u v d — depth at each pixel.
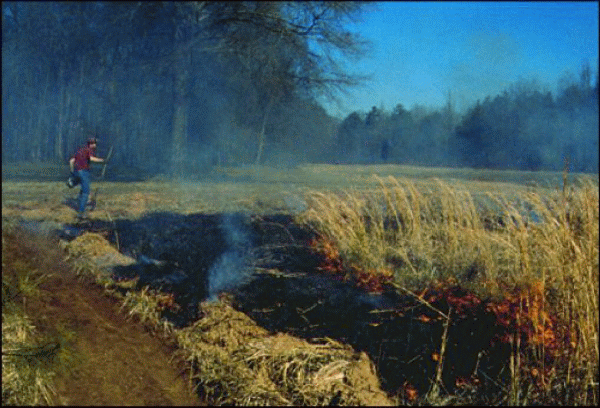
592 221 4.89
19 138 26.30
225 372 4.21
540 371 4.11
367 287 6.02
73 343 4.45
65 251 6.99
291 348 4.53
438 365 4.23
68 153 26.95
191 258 7.22
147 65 24.31
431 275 5.97
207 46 25.75
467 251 6.28
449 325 4.83
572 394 4.01
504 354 4.37
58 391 3.83
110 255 7.07
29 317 4.72
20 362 3.90
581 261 4.43
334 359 4.34
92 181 18.89
